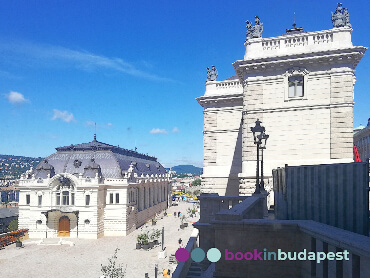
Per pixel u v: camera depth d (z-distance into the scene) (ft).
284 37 92.73
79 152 265.13
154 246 185.26
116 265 149.07
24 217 216.95
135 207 247.70
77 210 212.43
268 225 29.76
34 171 233.76
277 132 92.27
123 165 268.41
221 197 51.60
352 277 20.83
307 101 90.27
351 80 87.30
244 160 94.68
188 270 77.30
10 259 162.40
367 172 26.16
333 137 87.25
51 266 149.59
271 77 93.56
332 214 30.04
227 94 123.65
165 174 404.16
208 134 126.62
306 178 35.06
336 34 88.53
